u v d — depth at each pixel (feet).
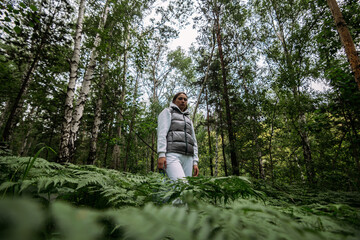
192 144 7.34
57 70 22.57
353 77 12.47
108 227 2.80
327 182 16.25
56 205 1.16
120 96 30.27
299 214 3.36
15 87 22.50
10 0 12.51
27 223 0.70
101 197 4.52
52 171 5.29
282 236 1.80
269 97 27.07
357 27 16.03
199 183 4.50
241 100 29.32
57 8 18.12
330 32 17.24
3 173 4.71
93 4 26.11
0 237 0.60
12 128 20.03
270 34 35.91
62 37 18.39
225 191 4.46
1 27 11.94
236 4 33.45
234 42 36.22
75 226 1.00
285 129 28.32
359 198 9.29
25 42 17.40
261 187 11.28
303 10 30.48
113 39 22.88
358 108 13.04
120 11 24.22
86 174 5.46
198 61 47.47
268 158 30.94
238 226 1.95
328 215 3.46
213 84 41.37
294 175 25.17
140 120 22.74
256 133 27.37
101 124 35.81
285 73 21.77
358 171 14.66
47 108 35.12
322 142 18.95
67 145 15.52
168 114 7.39
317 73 20.07
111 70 25.68
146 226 1.51
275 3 33.73
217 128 42.80
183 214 1.90
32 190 3.98
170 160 6.57
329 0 14.06
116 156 35.50
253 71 34.01
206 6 33.42
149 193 4.91
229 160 48.91
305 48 24.77
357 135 13.85
